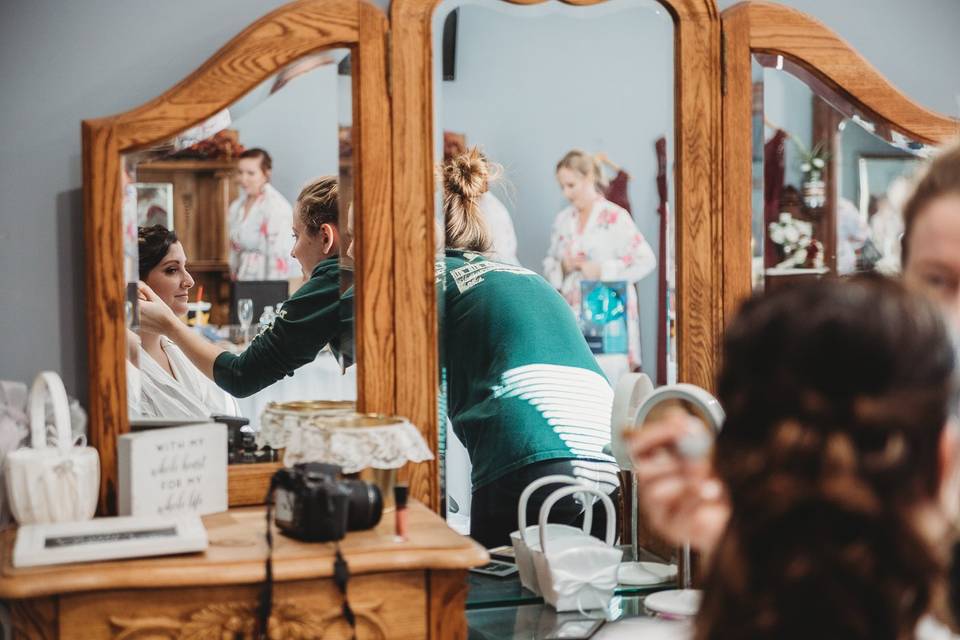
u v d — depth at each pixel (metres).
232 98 1.80
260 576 1.48
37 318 1.81
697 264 2.02
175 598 1.49
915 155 2.10
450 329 1.94
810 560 0.65
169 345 1.83
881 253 2.11
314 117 1.85
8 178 1.79
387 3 1.91
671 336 2.03
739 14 2.00
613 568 1.94
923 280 1.17
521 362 1.97
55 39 1.80
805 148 2.06
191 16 1.86
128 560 1.48
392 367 1.89
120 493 1.67
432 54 1.88
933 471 0.66
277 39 1.81
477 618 1.93
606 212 2.00
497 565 1.97
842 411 0.66
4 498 1.68
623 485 2.02
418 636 1.58
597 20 1.97
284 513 1.60
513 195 1.96
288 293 1.87
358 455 1.67
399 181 1.87
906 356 0.65
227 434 1.82
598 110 1.98
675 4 1.98
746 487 0.68
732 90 2.01
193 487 1.73
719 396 0.73
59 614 1.45
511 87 1.94
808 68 2.04
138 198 1.80
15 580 1.41
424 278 1.89
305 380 1.88
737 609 0.67
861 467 0.65
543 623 1.90
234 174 1.83
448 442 1.93
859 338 0.65
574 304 2.00
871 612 0.65
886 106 2.06
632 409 1.99
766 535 0.67
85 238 1.76
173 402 1.83
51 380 1.66
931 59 2.18
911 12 2.16
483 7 1.91
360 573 1.54
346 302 1.88
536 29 1.94
